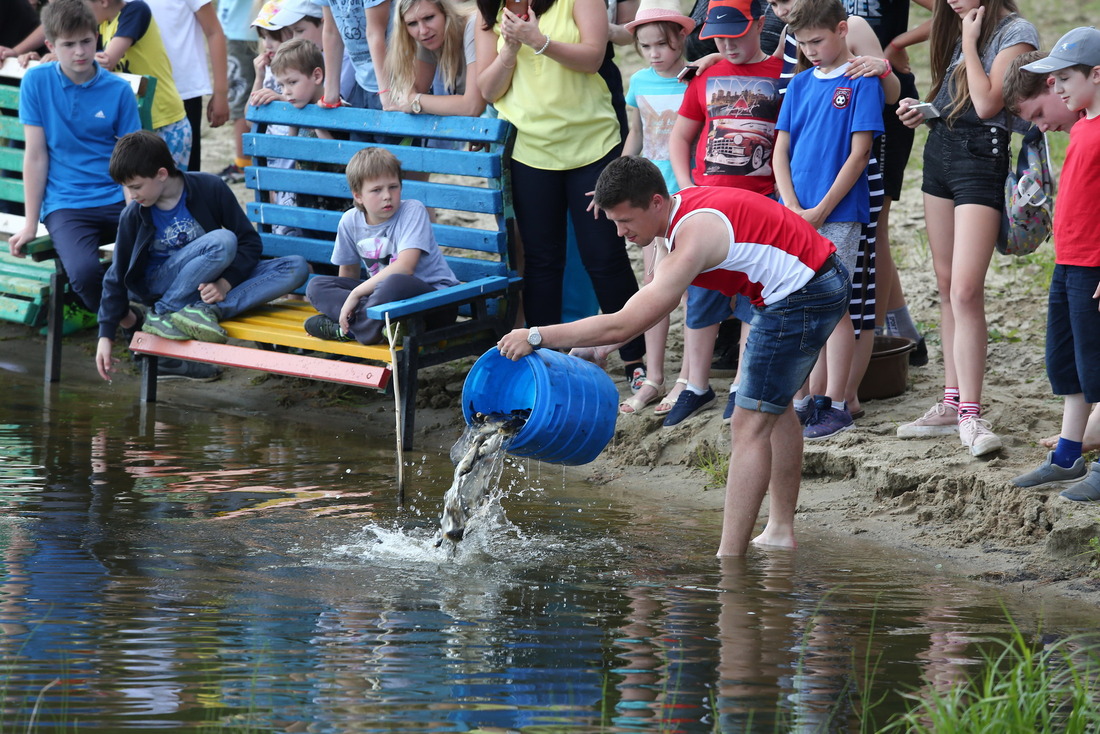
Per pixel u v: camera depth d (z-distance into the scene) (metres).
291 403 14.60
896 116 12.39
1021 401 12.40
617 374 14.62
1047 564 9.26
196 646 7.12
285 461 12.15
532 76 13.20
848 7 12.53
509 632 7.53
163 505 10.40
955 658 7.24
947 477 10.56
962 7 10.85
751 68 12.16
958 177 11.04
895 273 13.73
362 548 9.38
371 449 12.80
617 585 8.63
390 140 14.70
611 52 13.87
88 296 14.90
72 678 6.60
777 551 9.74
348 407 14.43
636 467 12.41
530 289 13.68
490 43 13.40
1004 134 10.88
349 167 13.38
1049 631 7.81
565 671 6.89
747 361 9.34
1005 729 5.99
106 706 6.25
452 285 13.52
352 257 13.84
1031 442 11.27
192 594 8.09
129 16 16.06
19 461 11.72
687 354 12.87
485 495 10.04
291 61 14.76
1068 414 10.04
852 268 11.55
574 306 14.52
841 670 7.01
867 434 11.83
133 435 12.97
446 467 12.16
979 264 10.95
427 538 9.74
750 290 9.14
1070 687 6.79
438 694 6.52
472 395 9.69
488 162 13.55
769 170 12.20
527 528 10.27
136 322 15.43
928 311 15.59
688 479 11.93
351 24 14.55
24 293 15.52
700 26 13.70
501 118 13.46
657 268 8.80
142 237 14.05
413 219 13.41
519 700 6.46
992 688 6.34
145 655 6.95
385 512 10.45
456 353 13.49
